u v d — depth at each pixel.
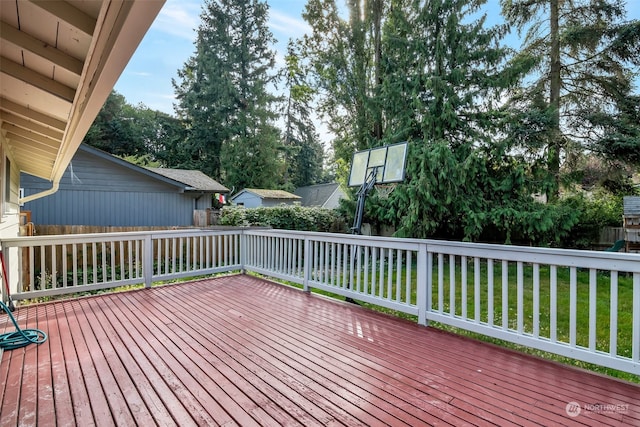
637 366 2.27
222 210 9.75
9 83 2.38
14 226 6.37
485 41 9.21
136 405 2.02
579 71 9.89
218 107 22.84
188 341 3.00
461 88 9.41
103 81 1.76
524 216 8.55
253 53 24.12
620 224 9.47
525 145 8.85
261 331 3.27
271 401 2.07
